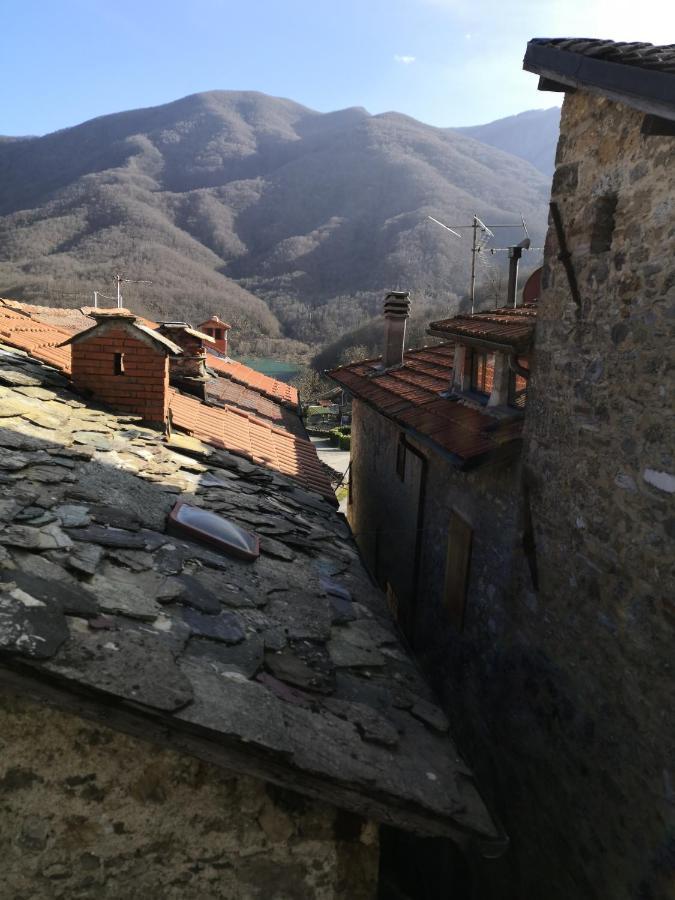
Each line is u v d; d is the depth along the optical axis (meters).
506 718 5.11
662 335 3.27
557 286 4.37
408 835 5.27
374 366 11.16
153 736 2.28
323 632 3.54
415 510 8.02
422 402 7.32
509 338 4.82
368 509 11.17
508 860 4.95
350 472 13.48
